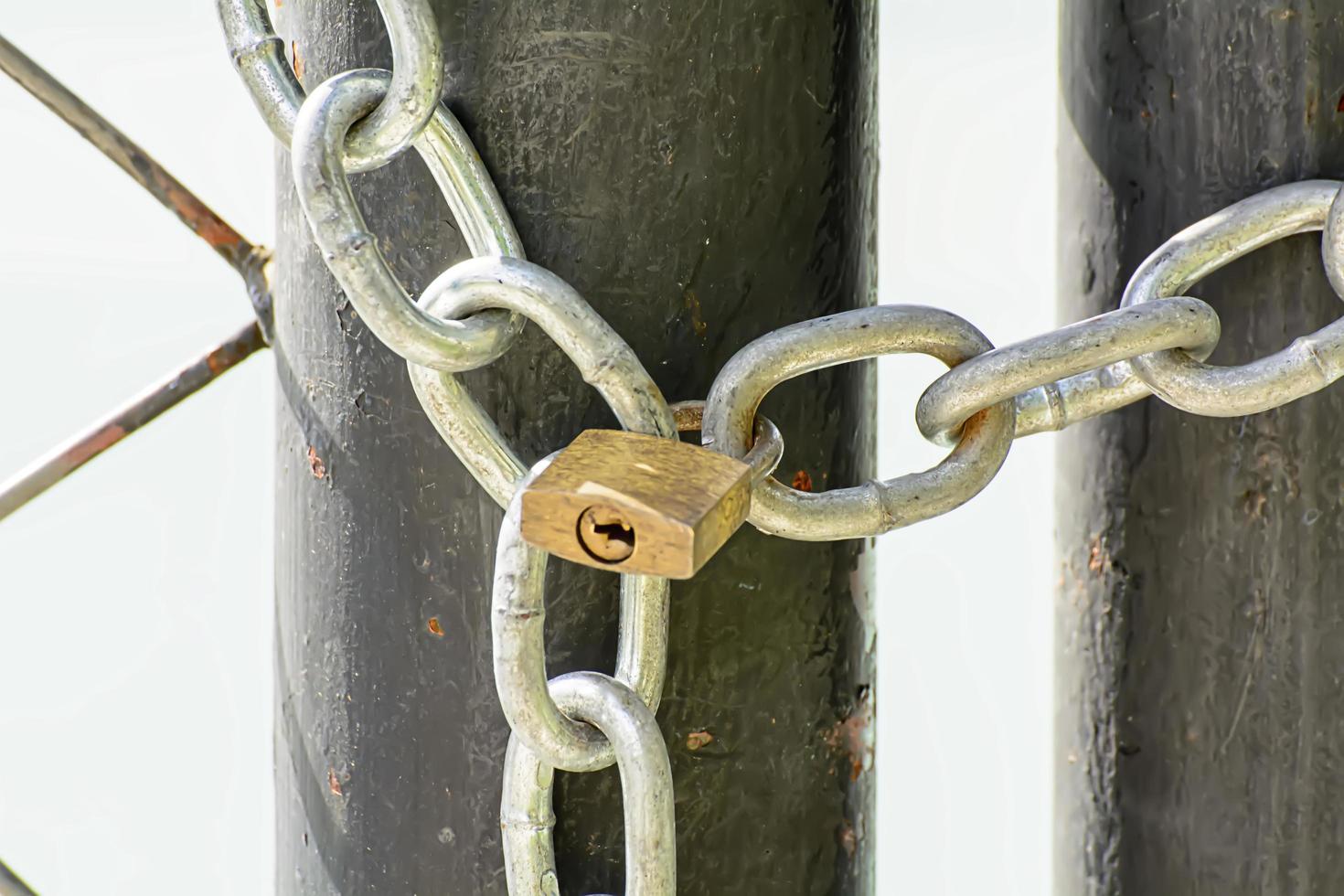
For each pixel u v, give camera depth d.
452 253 0.87
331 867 0.95
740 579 0.90
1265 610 0.94
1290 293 0.90
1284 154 0.90
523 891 0.84
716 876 0.92
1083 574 1.03
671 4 0.85
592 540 0.70
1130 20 0.96
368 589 0.91
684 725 0.90
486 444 0.80
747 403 0.80
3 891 1.19
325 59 0.89
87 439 1.12
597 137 0.85
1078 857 1.05
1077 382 0.89
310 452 0.93
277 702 1.00
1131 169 0.97
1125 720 1.00
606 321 0.85
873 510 0.81
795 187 0.89
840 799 0.96
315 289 0.92
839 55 0.90
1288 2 0.89
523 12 0.84
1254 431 0.93
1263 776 0.95
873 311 0.81
